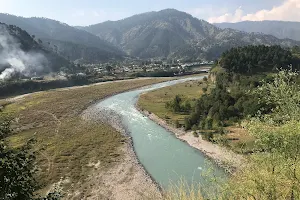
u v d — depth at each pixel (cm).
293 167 1229
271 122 1495
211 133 6222
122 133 7331
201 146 6012
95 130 7562
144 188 4394
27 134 7156
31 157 1083
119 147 6294
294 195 1212
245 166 1461
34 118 8769
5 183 972
